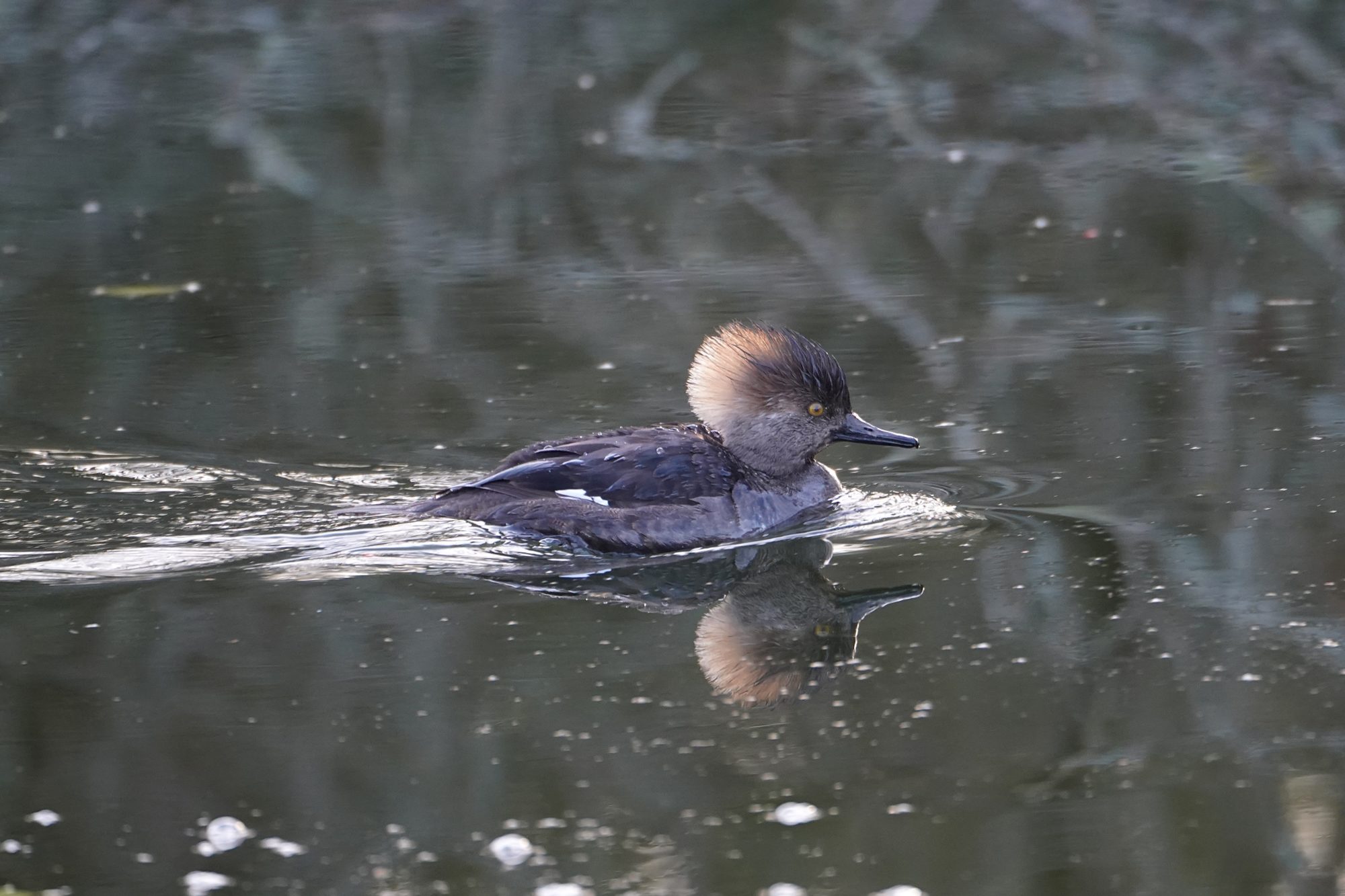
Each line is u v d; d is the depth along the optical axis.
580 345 15.81
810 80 26.53
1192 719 8.54
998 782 7.93
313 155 23.86
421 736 8.38
